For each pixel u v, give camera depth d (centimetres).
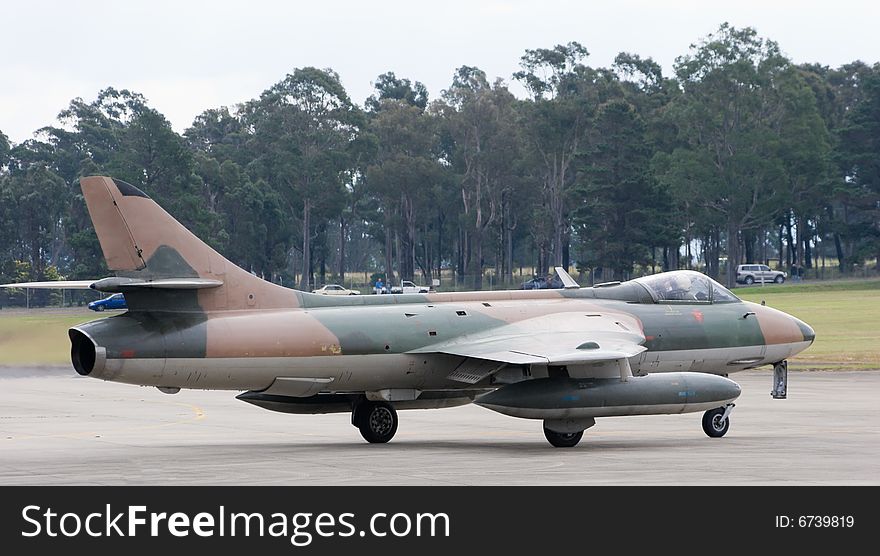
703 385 4491
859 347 11131
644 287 5084
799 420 5500
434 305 4703
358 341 4391
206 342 4128
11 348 6356
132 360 4016
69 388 8188
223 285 4272
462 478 3434
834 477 3438
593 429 5175
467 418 5903
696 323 5059
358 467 3716
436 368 4581
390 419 4647
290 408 4609
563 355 4225
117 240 4112
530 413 4244
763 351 5203
